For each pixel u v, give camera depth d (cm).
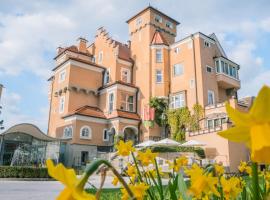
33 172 1434
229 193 145
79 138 2462
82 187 71
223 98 2814
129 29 3291
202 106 2434
